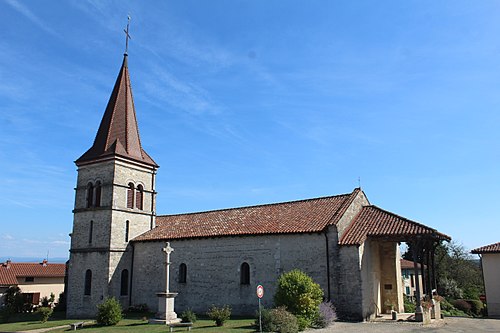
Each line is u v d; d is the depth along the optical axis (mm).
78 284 32094
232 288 27391
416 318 22875
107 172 32500
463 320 24125
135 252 32688
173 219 35344
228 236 28062
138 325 23312
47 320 29859
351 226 26062
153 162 35594
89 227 32594
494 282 31828
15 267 49750
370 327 20672
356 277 23344
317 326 20703
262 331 18844
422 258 25750
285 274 22500
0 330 24641
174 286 30047
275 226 27031
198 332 19500
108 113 35000
